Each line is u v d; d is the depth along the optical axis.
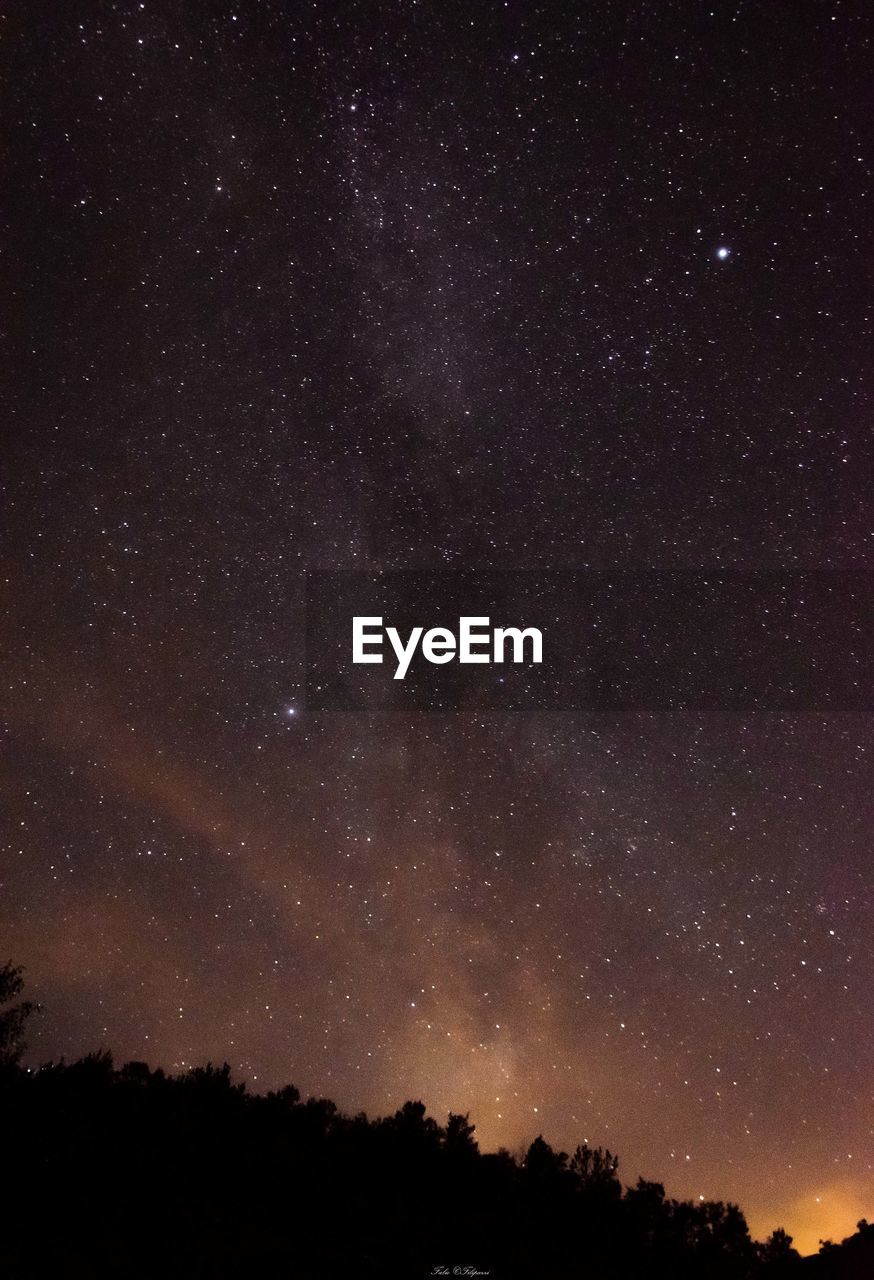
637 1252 8.62
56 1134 7.93
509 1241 8.11
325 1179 8.57
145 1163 7.91
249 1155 8.65
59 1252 6.29
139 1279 6.20
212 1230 7.09
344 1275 6.89
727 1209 9.49
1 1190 6.89
